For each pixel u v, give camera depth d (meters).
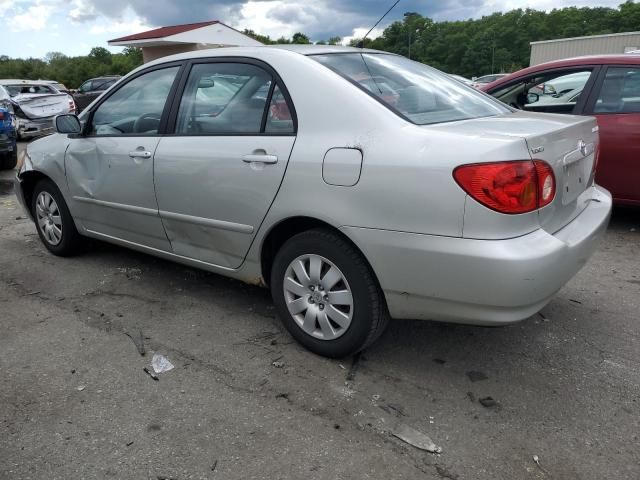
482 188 2.29
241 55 3.26
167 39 28.58
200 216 3.34
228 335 3.31
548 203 2.47
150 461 2.27
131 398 2.69
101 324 3.47
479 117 2.98
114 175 3.84
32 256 4.80
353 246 2.74
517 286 2.32
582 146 2.84
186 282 4.14
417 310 2.63
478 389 2.74
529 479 2.16
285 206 2.87
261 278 3.24
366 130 2.64
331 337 2.92
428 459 2.27
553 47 34.34
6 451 2.33
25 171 4.66
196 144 3.30
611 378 2.81
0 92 14.29
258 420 2.52
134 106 3.83
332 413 2.56
